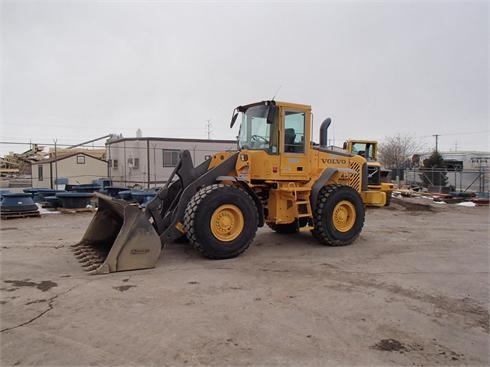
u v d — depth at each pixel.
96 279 5.19
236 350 3.30
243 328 3.73
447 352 3.35
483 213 14.68
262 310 4.19
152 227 5.82
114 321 3.85
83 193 12.95
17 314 4.00
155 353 3.24
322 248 7.48
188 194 6.44
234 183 6.81
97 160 28.16
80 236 8.33
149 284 5.00
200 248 6.14
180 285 4.99
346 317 4.05
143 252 5.72
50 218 11.27
